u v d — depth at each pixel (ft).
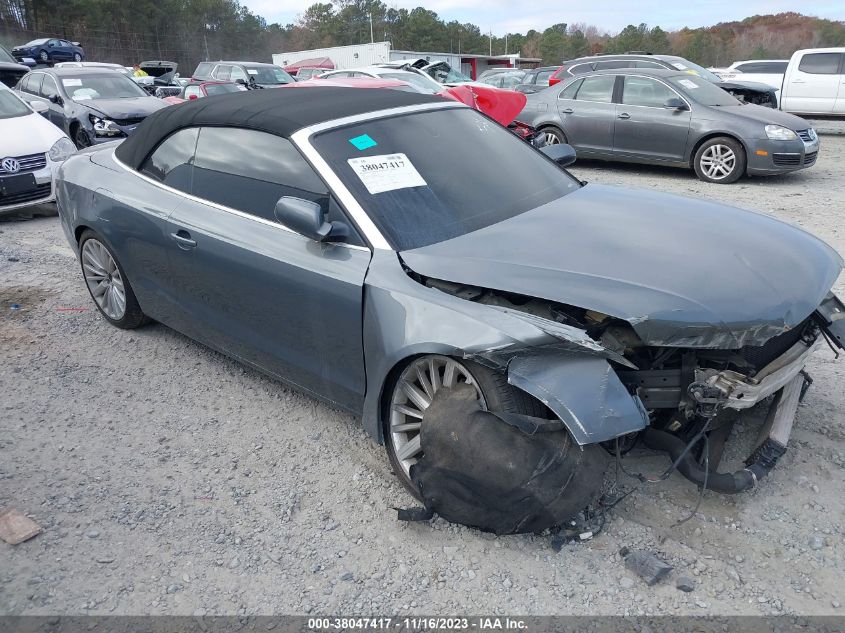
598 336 8.61
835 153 42.29
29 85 41.19
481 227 10.21
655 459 10.14
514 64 181.16
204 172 12.22
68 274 19.66
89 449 11.18
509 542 8.80
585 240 9.47
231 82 55.16
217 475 10.46
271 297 10.66
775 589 7.89
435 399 8.82
